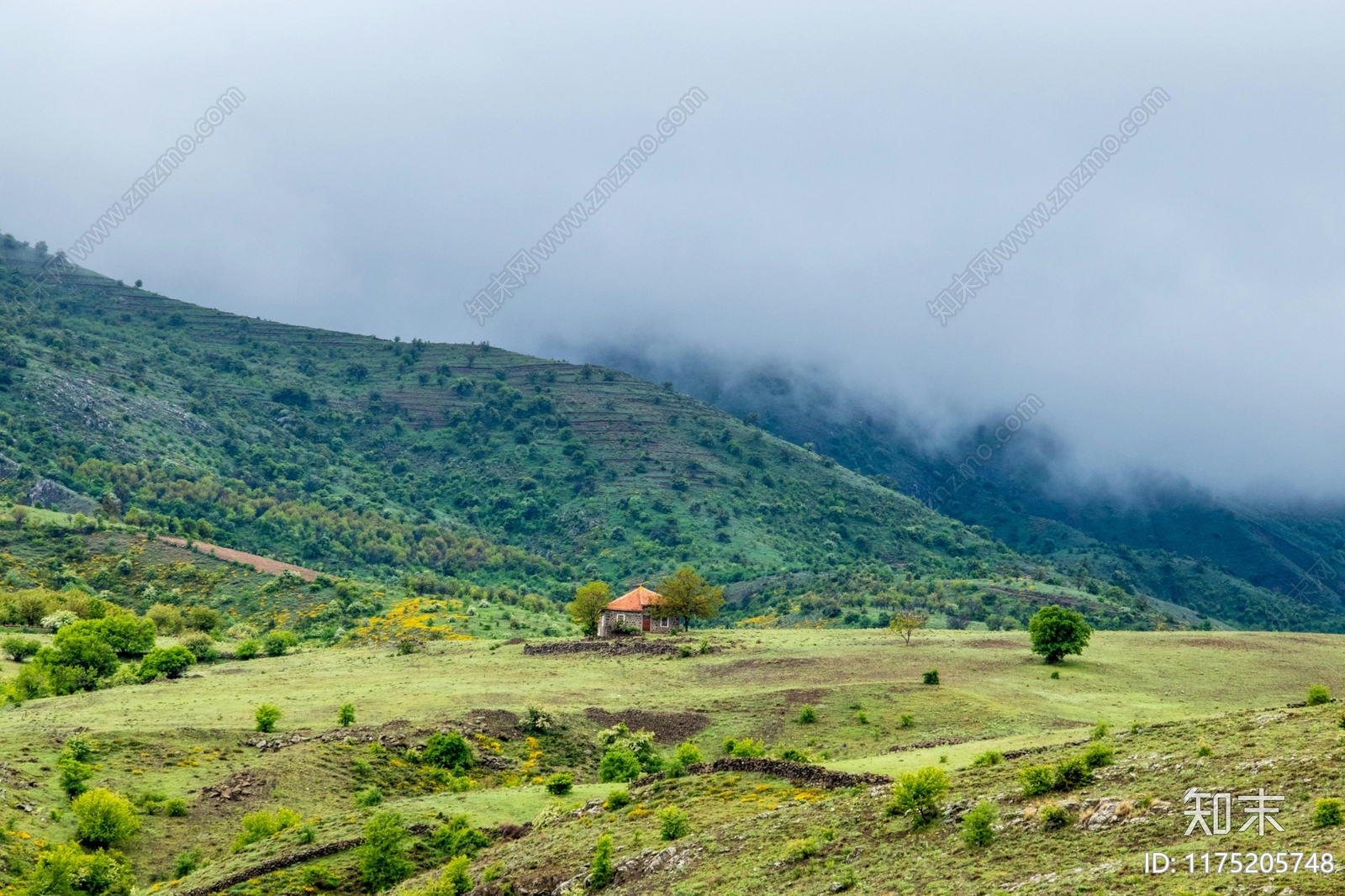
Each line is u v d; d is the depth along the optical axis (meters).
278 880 64.06
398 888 62.09
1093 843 44.00
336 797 82.19
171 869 71.94
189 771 85.44
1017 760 60.41
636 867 55.16
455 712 102.00
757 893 48.34
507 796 76.19
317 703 107.12
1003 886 42.06
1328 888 35.28
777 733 95.38
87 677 120.06
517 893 56.53
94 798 73.00
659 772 77.94
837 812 55.50
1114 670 119.31
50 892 64.06
